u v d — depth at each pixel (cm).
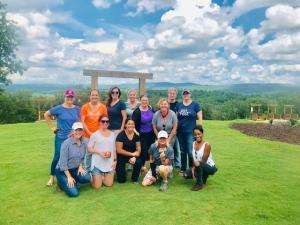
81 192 670
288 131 1823
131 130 714
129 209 583
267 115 3419
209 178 778
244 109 3903
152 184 724
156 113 773
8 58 3612
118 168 723
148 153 777
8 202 618
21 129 1608
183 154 794
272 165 927
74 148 662
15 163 906
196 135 692
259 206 611
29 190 682
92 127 740
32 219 548
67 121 703
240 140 1379
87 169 736
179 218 551
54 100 4038
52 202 616
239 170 859
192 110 784
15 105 3797
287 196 669
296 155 1086
